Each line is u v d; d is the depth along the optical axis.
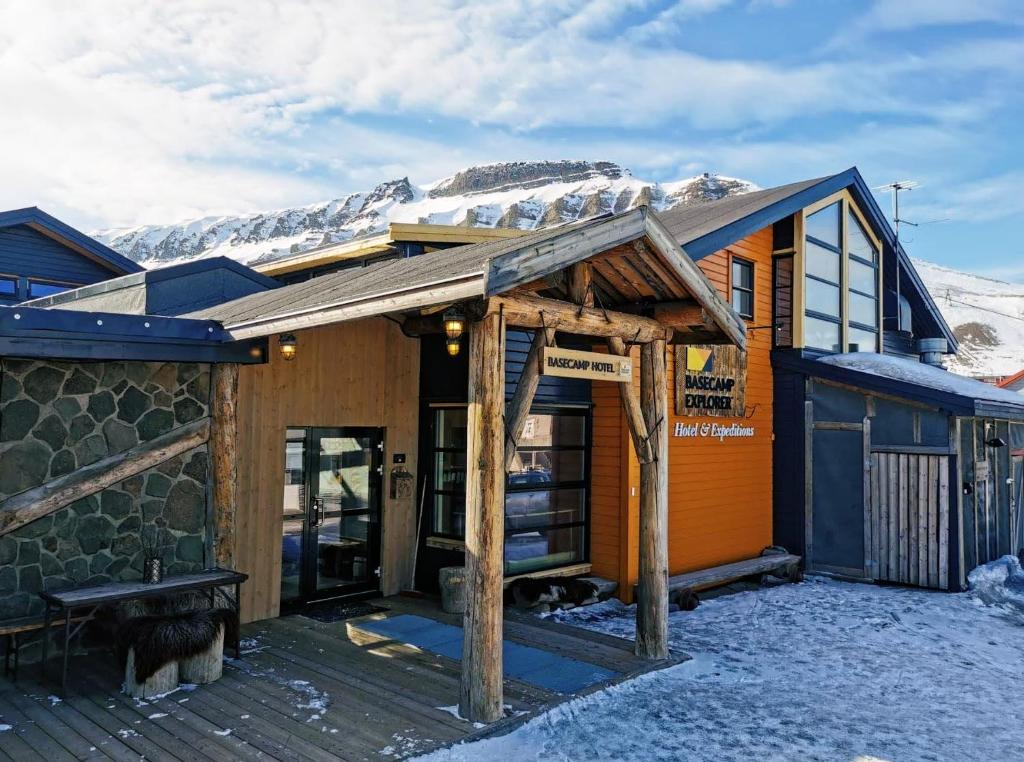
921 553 9.46
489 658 4.61
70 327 5.27
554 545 8.45
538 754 4.34
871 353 11.57
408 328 7.84
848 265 11.98
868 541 9.85
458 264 5.12
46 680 5.21
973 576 9.41
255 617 6.85
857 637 7.15
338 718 4.64
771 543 10.59
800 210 10.66
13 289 15.27
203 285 9.08
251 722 4.55
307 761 4.05
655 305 6.10
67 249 16.06
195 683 5.18
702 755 4.41
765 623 7.63
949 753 4.55
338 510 7.67
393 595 7.98
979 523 10.00
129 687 4.97
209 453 6.45
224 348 6.18
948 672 6.17
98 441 5.87
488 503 4.62
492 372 4.64
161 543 6.07
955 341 15.09
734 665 6.17
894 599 8.81
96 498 5.86
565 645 6.36
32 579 5.54
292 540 7.27
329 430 7.59
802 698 5.44
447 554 7.95
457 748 4.29
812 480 10.38
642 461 6.09
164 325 5.73
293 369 7.15
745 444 10.20
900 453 9.69
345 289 5.68
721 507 9.70
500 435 4.68
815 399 10.44
